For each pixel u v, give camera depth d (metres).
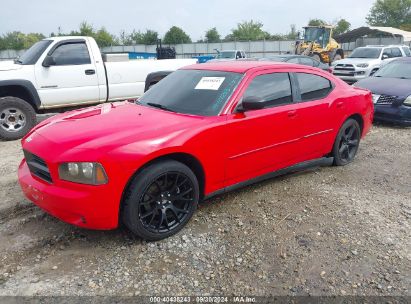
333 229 3.80
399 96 8.25
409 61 9.87
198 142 3.63
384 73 9.89
